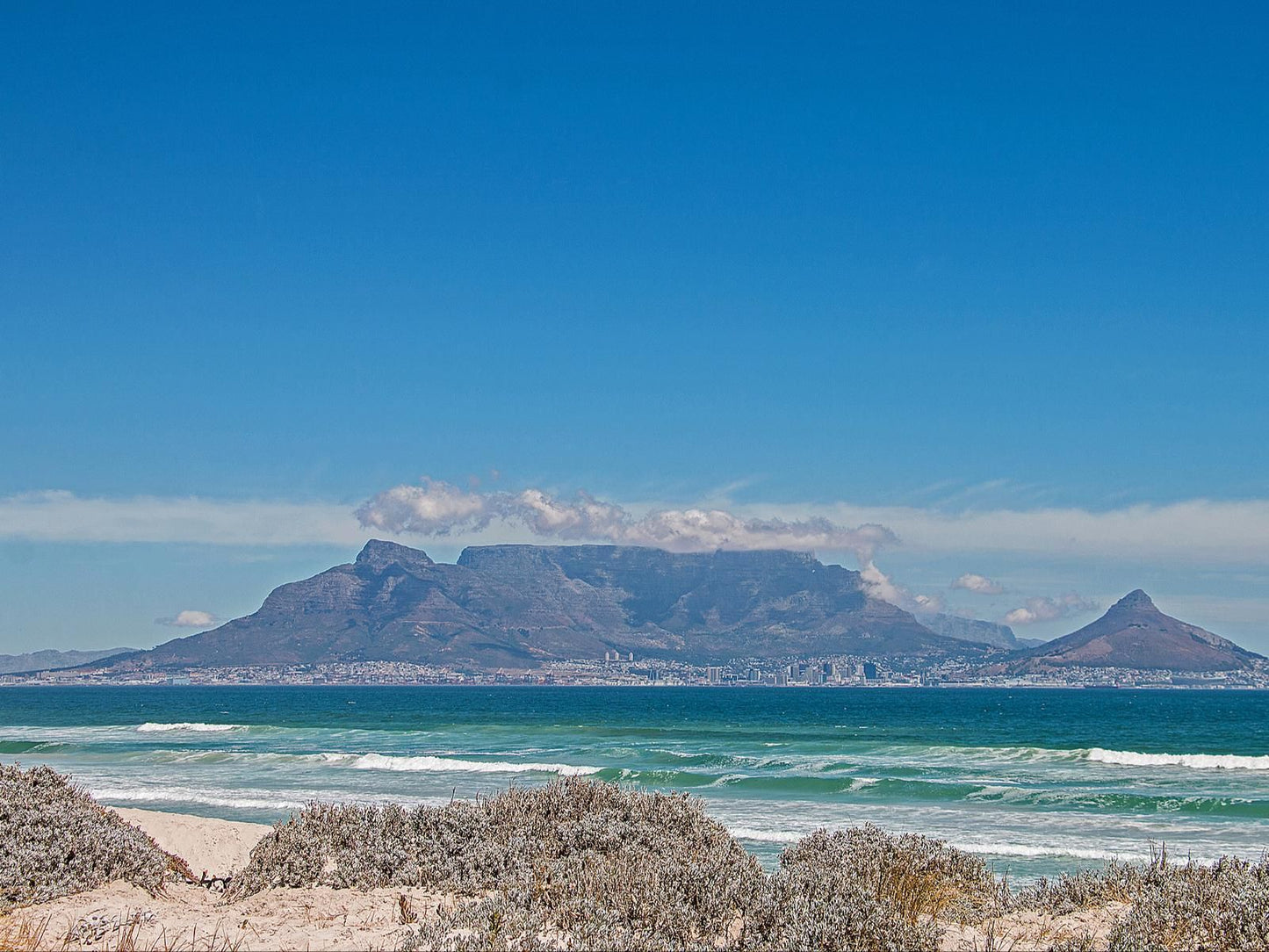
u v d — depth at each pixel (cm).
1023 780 3469
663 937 787
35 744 5047
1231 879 923
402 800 2745
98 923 835
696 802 1220
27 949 754
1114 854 1953
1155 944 804
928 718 10275
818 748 4916
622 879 891
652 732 6594
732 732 6938
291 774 3616
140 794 2922
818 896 838
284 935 811
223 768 3841
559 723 8638
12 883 914
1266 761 4062
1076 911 1019
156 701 17450
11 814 1005
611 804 1198
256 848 1136
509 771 3688
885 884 997
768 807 2686
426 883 1012
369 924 848
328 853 1095
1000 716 11112
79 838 1010
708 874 898
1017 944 875
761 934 800
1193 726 8462
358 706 14338
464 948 735
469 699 19562
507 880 949
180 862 1188
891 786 3133
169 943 781
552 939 778
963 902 1025
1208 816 2547
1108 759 4259
